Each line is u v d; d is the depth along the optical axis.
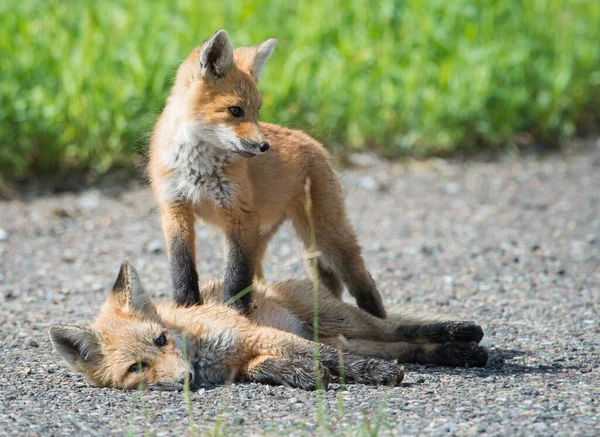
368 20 21.22
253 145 9.21
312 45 20.22
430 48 20.98
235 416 7.34
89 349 8.25
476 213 16.73
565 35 22.41
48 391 8.18
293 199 10.34
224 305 9.05
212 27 19.39
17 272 13.65
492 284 12.51
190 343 8.47
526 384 8.10
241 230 9.54
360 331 9.57
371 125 20.00
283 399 7.75
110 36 19.19
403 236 15.41
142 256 14.52
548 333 10.04
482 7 22.30
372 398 7.71
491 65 20.81
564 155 20.73
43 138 17.98
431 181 18.88
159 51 18.88
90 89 18.34
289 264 12.13
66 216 16.56
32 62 18.42
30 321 11.06
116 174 18.53
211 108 9.34
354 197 17.77
